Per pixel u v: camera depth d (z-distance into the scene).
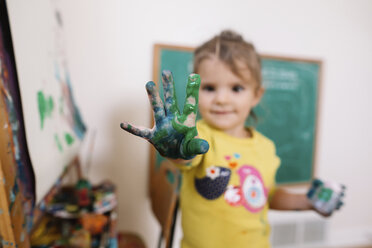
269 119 1.40
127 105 1.20
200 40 1.25
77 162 1.03
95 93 1.16
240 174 0.62
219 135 0.66
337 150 1.58
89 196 0.82
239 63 0.63
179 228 1.38
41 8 0.61
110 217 0.79
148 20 1.18
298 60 1.40
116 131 1.21
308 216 1.58
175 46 1.21
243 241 0.61
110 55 1.16
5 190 0.33
